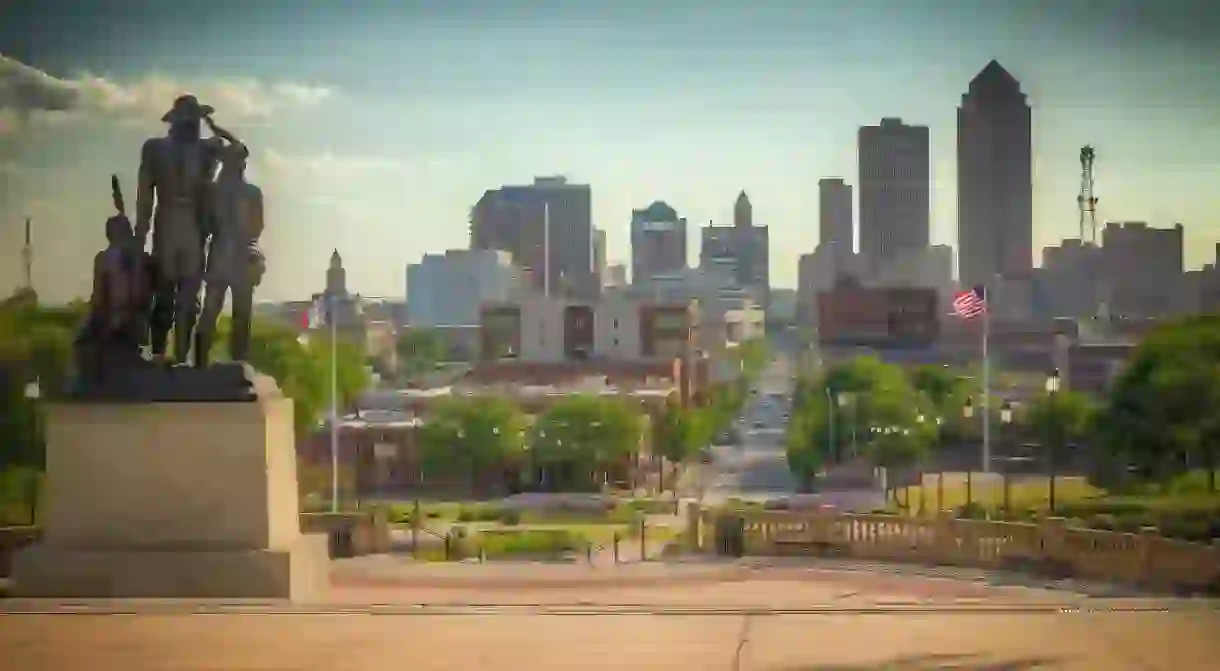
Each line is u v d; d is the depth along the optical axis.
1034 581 26.30
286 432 23.31
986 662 16.84
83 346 22.23
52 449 21.98
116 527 21.95
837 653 17.38
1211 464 53.69
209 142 22.66
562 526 46.59
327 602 21.77
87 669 16.58
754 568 28.44
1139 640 18.28
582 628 19.27
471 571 27.78
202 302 23.31
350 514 34.84
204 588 21.66
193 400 22.00
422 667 16.58
